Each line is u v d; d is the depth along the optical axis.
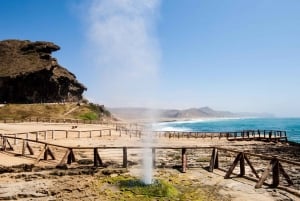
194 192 14.83
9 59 144.62
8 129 51.34
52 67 127.69
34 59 146.88
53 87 128.25
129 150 31.98
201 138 57.28
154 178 17.06
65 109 98.44
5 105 98.12
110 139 44.62
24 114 89.25
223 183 16.67
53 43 162.50
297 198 13.98
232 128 138.75
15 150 28.03
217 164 20.86
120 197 13.68
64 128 57.16
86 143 37.19
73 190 14.75
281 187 15.60
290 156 37.72
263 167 23.59
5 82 120.06
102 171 18.66
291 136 84.88
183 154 19.80
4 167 18.80
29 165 19.69
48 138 41.00
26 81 120.88
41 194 13.95
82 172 18.52
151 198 13.61
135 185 15.48
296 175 22.16
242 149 43.22
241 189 15.45
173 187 15.30
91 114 96.56
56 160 22.88
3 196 13.40
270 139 55.47
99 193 14.30
